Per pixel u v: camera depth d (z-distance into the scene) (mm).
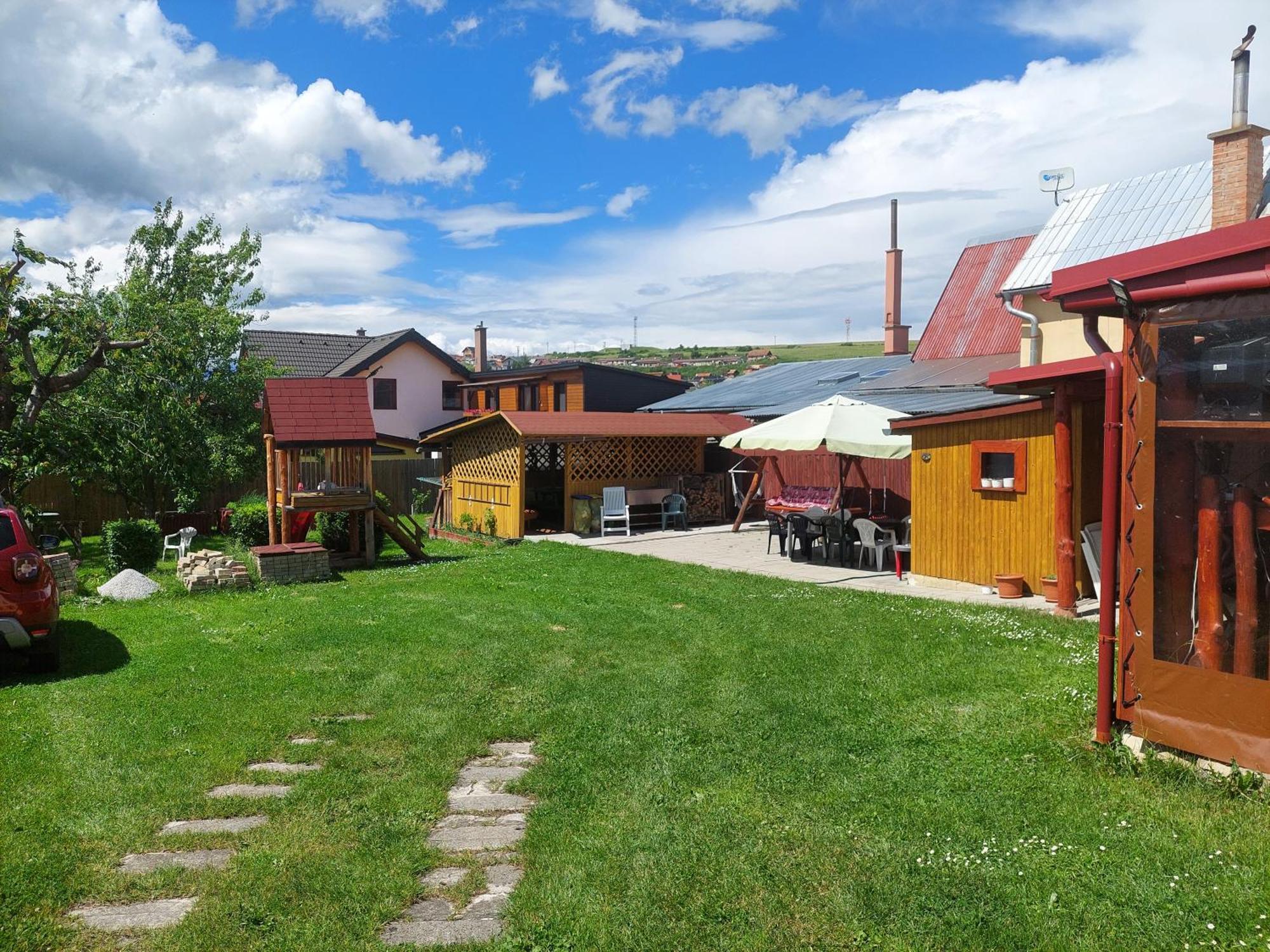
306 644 9508
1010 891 4156
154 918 4008
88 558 18516
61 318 16781
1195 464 5254
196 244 26328
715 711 7027
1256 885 4086
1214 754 5164
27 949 3699
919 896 4133
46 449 16859
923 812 5055
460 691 7699
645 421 23328
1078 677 7391
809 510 17688
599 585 13594
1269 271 4691
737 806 5215
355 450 17062
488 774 5918
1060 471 10070
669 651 9094
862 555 15344
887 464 19781
